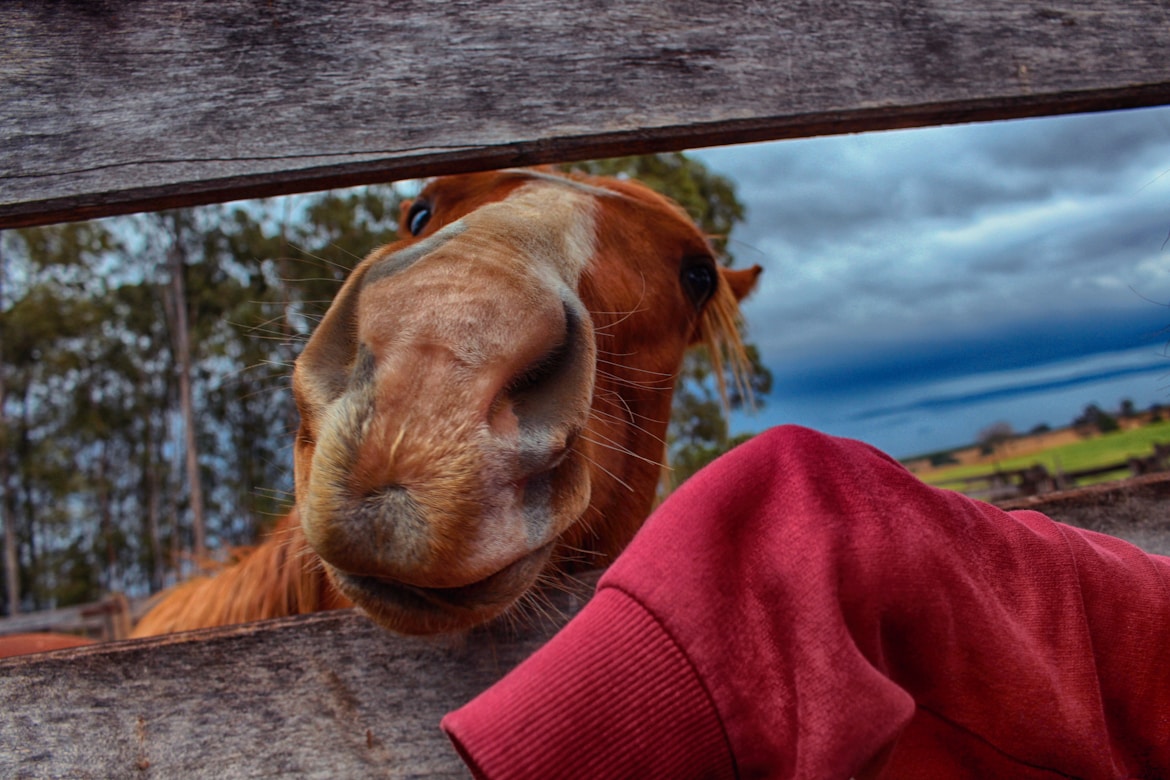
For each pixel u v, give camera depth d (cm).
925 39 107
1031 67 107
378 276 93
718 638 58
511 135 102
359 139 102
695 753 56
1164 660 75
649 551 61
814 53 105
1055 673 66
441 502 79
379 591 90
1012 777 68
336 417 82
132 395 2819
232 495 2644
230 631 110
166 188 101
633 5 105
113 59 103
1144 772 76
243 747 107
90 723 106
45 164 101
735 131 104
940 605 63
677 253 179
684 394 392
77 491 2695
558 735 53
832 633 56
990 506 76
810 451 67
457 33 104
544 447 90
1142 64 109
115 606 792
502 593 92
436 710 109
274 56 103
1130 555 83
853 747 54
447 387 82
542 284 97
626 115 103
